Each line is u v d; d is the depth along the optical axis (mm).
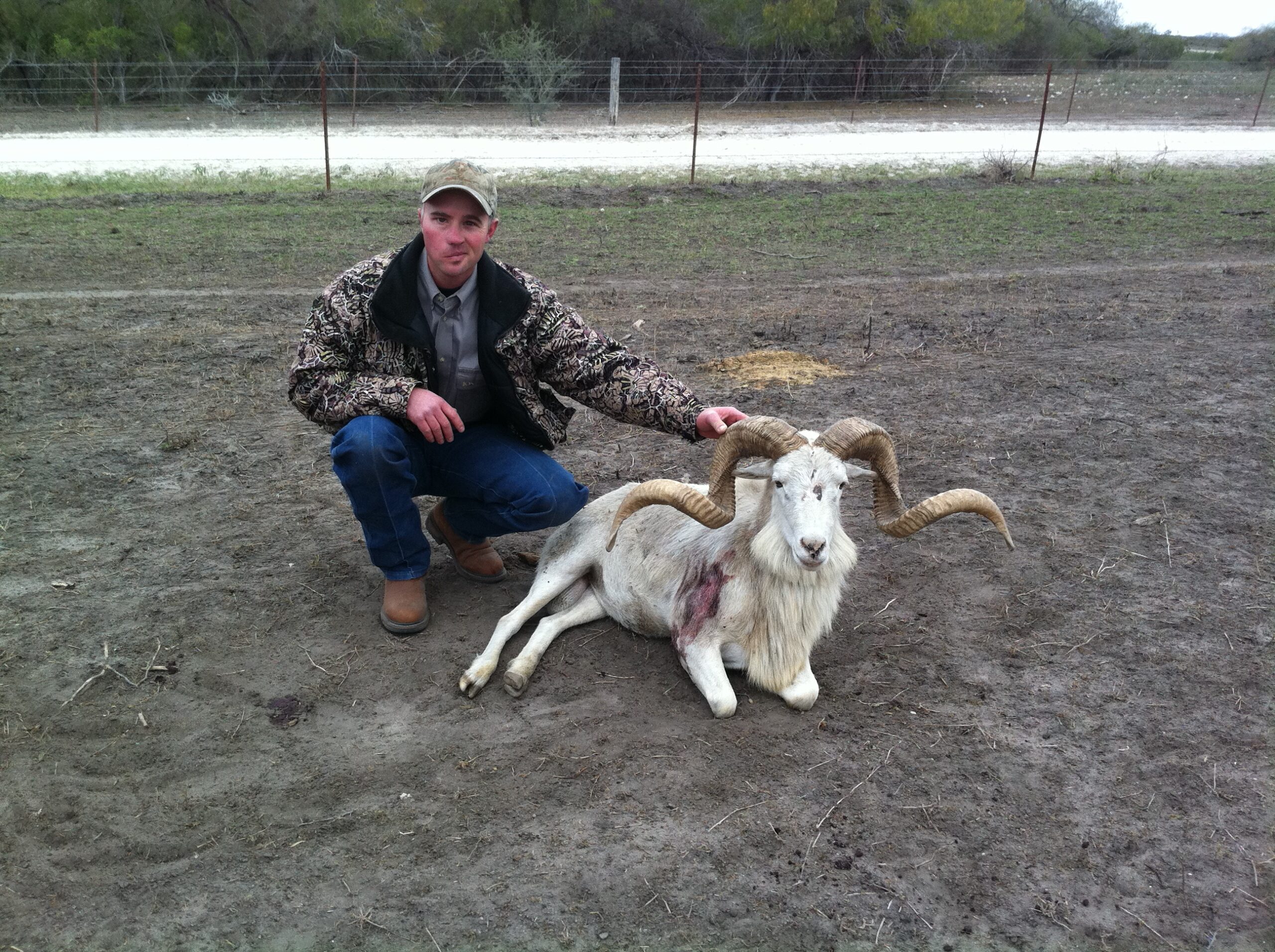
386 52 35031
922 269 12555
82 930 3178
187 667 4453
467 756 3943
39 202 16141
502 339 4285
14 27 32906
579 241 14008
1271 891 3342
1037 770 3881
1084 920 3244
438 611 4945
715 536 4445
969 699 4305
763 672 4301
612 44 35812
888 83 36438
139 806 3666
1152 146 24781
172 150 22984
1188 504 6020
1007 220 15586
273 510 5938
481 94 35094
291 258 12758
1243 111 33375
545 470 4625
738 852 3480
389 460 4258
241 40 34562
